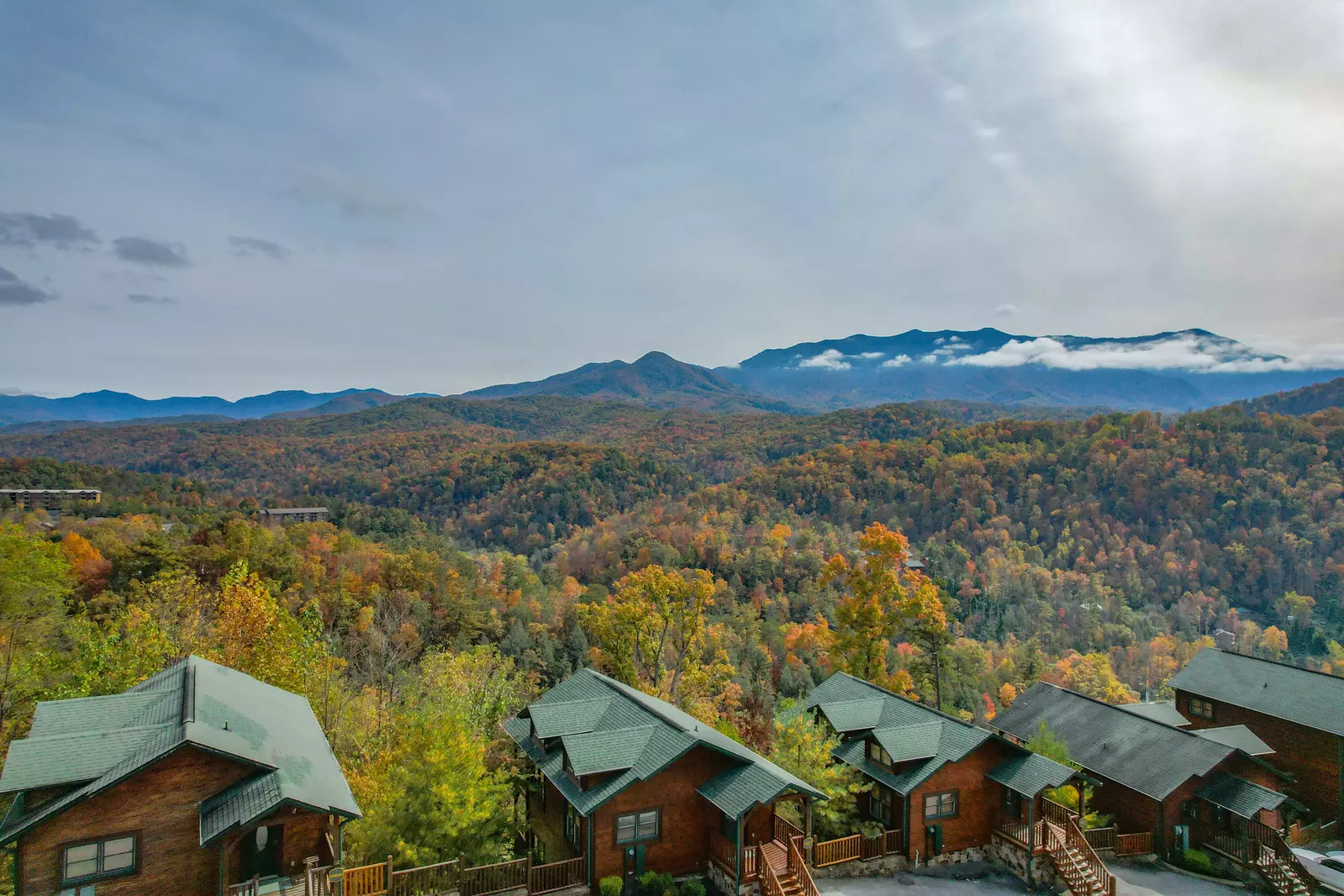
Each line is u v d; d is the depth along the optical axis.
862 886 28.47
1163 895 30.62
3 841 18.45
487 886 24.27
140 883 19.88
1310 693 41.91
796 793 26.42
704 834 26.72
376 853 25.28
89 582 75.44
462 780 26.36
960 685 82.44
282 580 87.50
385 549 116.56
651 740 26.72
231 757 20.70
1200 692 45.97
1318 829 38.25
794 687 82.00
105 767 19.77
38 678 39.56
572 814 27.03
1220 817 34.38
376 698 47.28
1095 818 34.38
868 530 55.53
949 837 30.94
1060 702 43.22
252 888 20.31
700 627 56.34
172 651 38.66
